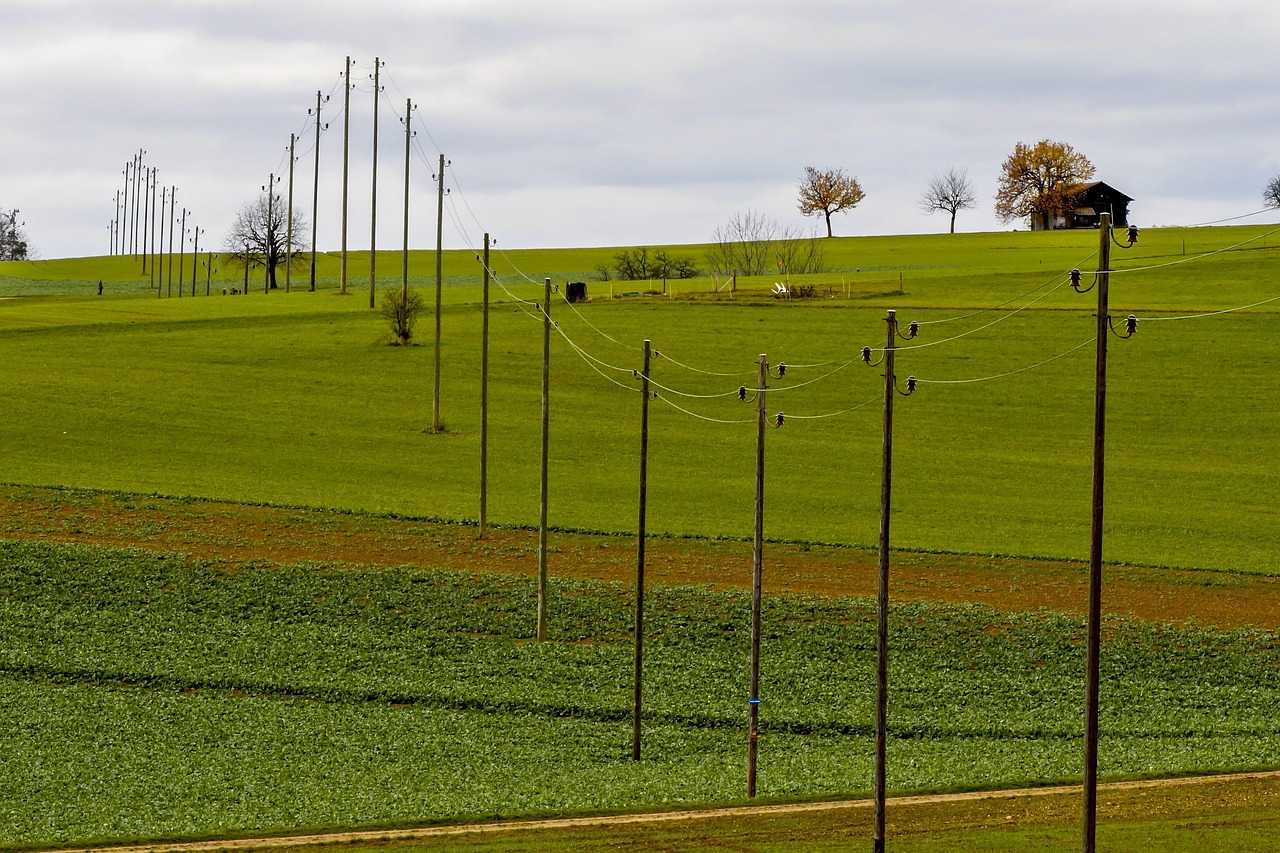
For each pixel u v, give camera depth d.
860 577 126.62
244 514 142.75
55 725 91.62
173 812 76.00
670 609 117.94
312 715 95.44
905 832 70.88
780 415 81.00
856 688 101.50
